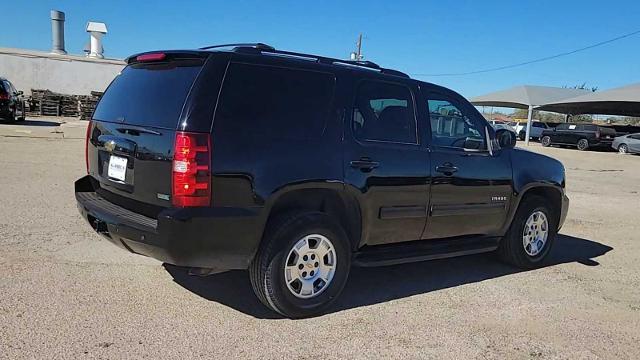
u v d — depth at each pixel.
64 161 11.72
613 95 34.38
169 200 3.60
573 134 34.75
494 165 5.38
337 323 4.11
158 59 4.09
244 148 3.72
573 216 9.64
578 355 3.82
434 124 4.96
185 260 3.61
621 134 33.91
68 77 34.66
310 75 4.21
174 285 4.63
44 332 3.59
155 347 3.51
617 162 24.62
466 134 5.25
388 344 3.81
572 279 5.65
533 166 5.80
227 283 4.78
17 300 4.07
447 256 5.07
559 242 7.46
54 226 6.22
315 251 4.17
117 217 3.87
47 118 28.48
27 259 5.00
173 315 4.02
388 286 5.08
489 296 4.95
